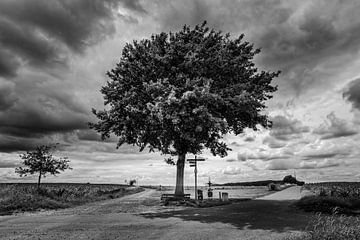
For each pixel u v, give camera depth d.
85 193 40.22
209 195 35.47
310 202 21.70
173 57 22.69
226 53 23.44
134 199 37.28
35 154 29.69
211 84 21.05
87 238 11.69
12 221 16.61
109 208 24.44
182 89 19.61
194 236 11.90
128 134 23.81
